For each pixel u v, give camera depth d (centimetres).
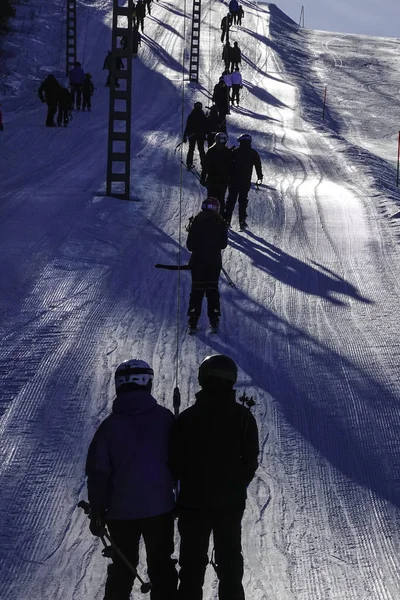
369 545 1112
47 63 7994
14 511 1159
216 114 4012
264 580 1016
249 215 3231
